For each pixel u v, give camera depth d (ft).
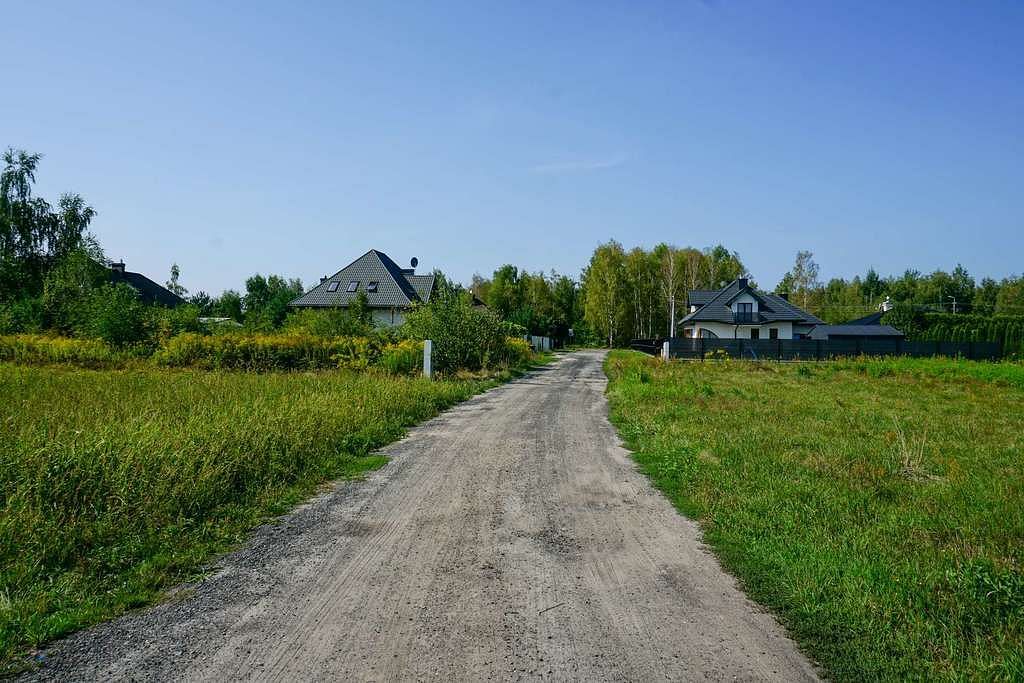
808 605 13.83
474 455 30.50
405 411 41.96
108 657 11.63
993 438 35.53
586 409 49.06
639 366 90.94
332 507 21.76
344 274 162.09
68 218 156.87
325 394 42.34
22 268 149.28
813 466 27.32
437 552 17.38
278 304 159.33
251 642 12.19
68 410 32.60
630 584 15.21
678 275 274.16
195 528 18.89
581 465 28.63
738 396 57.26
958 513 20.74
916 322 189.47
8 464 20.04
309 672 11.06
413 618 13.26
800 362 129.90
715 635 12.59
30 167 152.87
